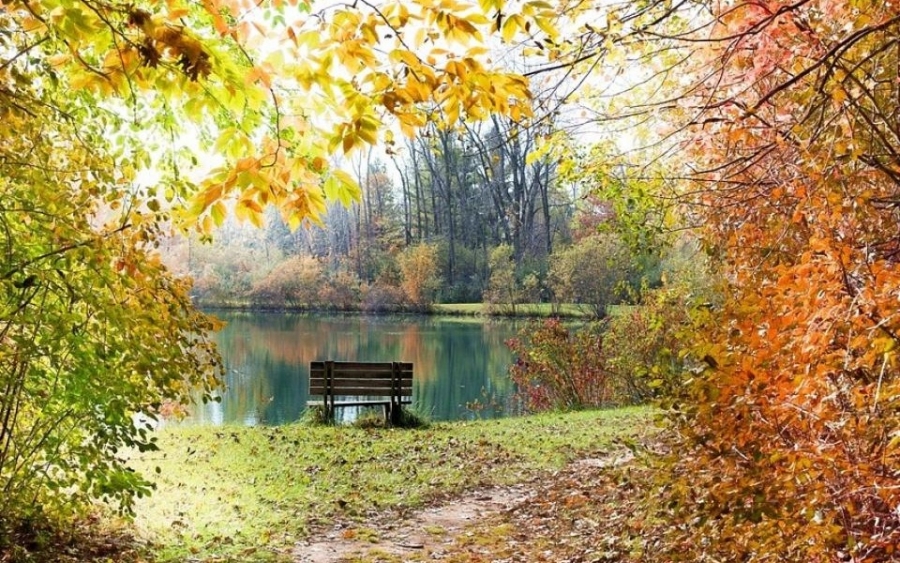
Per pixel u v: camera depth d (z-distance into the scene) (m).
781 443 3.05
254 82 2.71
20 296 4.61
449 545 6.36
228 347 29.58
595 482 7.88
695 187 5.84
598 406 16.39
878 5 3.47
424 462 9.66
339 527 6.88
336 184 2.83
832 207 3.21
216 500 7.55
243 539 6.31
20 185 4.68
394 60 2.66
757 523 3.23
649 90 5.47
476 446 10.68
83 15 2.44
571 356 16.98
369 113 2.73
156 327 4.98
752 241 4.53
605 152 6.20
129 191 4.96
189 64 2.46
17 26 3.97
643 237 6.86
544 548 6.02
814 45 3.71
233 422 14.77
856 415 2.86
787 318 2.89
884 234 3.60
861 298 2.73
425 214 60.25
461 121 3.57
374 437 11.45
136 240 4.80
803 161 3.68
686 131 5.32
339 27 2.60
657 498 4.32
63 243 4.57
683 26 4.88
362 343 31.47
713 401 3.11
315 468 9.21
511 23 2.79
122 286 4.90
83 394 4.81
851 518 2.98
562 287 31.67
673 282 14.00
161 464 9.14
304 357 26.34
